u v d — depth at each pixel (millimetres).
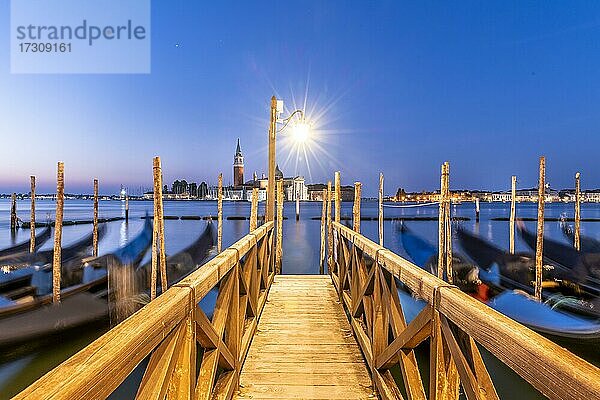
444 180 15555
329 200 10414
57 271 11375
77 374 865
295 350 3982
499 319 1235
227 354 2875
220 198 21719
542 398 5996
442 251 15016
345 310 5441
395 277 2586
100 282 12461
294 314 5254
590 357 8273
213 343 2396
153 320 1303
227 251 2988
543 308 11062
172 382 1745
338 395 3078
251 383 3271
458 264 15438
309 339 4293
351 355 3857
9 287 12062
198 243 22406
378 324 3158
